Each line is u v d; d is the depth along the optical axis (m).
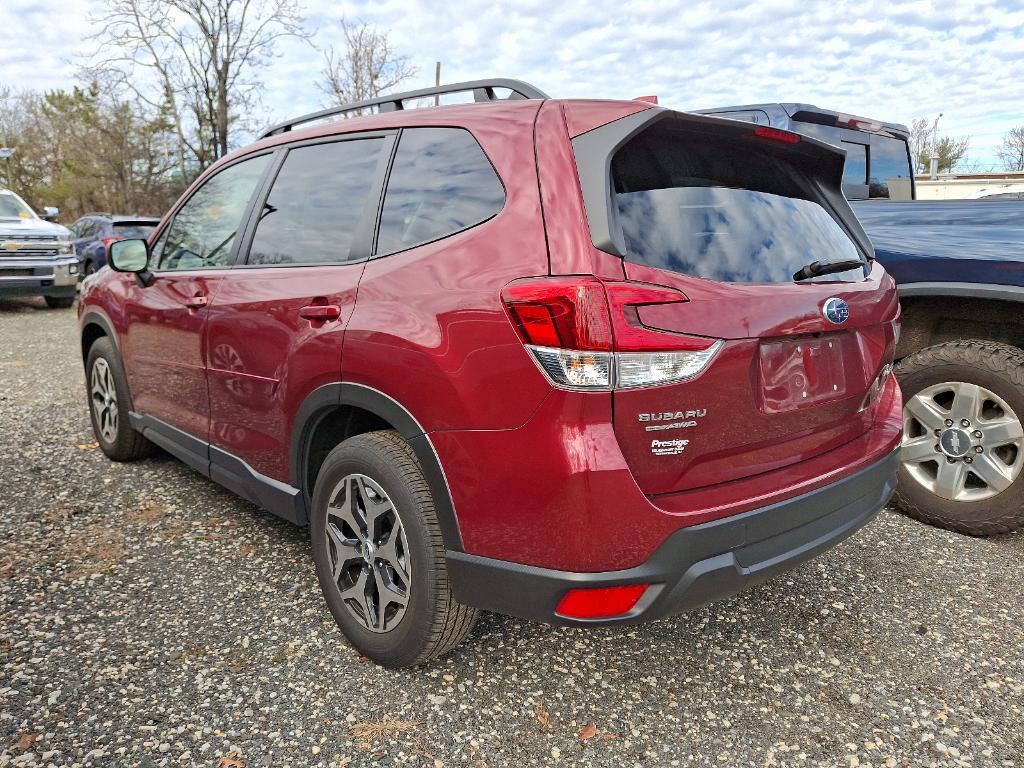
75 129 41.31
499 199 2.07
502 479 1.91
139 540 3.27
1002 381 3.19
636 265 1.86
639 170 2.02
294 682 2.29
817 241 2.42
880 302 2.51
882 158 4.93
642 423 1.82
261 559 3.10
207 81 30.47
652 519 1.82
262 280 2.80
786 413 2.13
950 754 2.04
